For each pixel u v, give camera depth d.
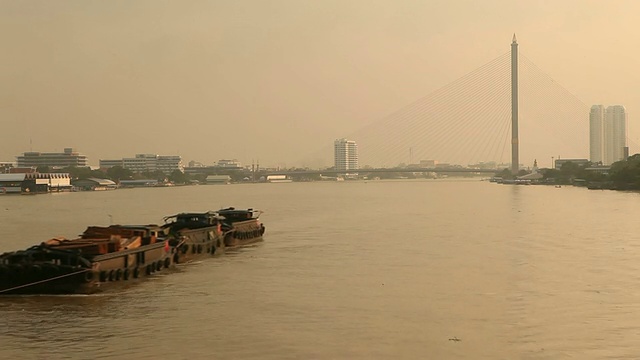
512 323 37.31
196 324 37.41
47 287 45.34
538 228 91.62
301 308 41.06
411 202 171.88
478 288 47.03
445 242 75.38
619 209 130.50
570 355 31.72
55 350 32.72
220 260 62.88
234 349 32.69
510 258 61.75
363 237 82.00
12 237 83.19
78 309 41.41
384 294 45.12
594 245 71.38
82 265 46.03
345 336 34.84
